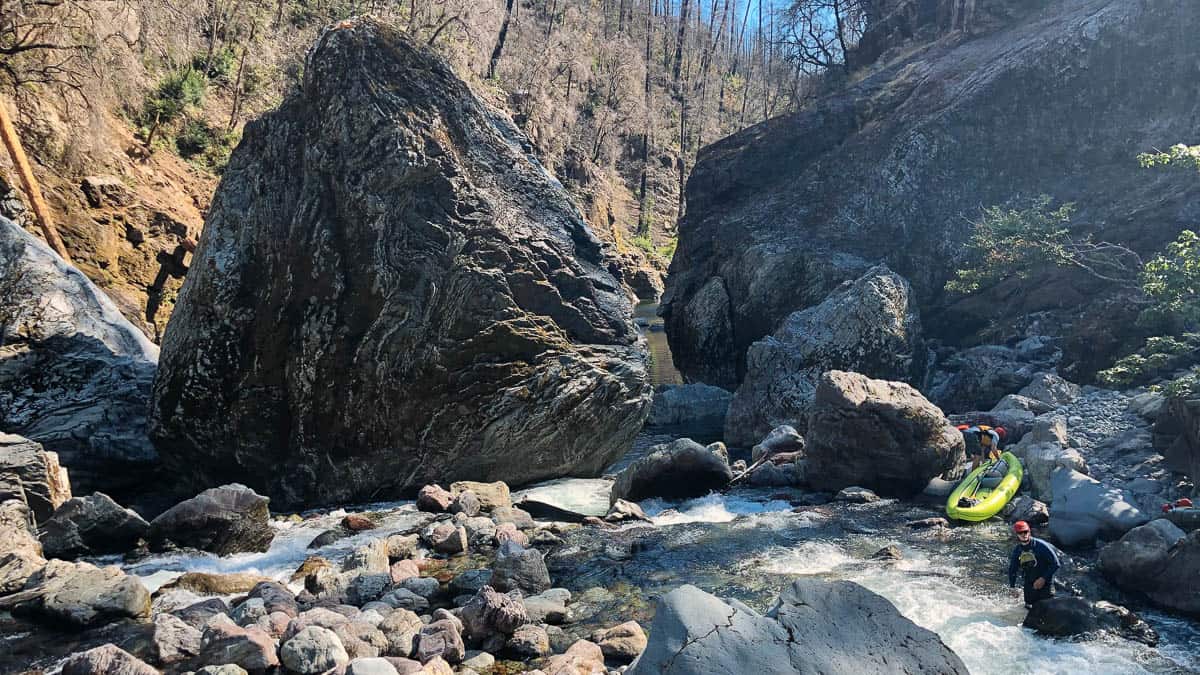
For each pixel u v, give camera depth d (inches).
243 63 1620.3
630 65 3560.5
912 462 530.0
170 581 383.2
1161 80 938.7
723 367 1059.9
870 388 562.3
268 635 298.5
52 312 585.9
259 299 546.3
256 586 359.6
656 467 538.6
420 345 525.7
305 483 533.3
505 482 557.3
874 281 803.4
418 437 529.3
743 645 204.2
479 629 316.2
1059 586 349.4
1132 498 433.1
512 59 2952.8
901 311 796.6
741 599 355.9
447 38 2224.4
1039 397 647.1
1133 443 522.0
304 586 375.6
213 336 541.6
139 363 601.3
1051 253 753.6
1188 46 928.9
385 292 525.3
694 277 1182.9
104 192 1038.4
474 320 530.3
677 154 3722.9
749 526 469.1
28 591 355.9
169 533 434.6
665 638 205.5
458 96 576.4
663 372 1242.0
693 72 4252.0
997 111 1000.2
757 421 776.9
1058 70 988.6
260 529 443.5
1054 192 948.0
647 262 2952.8
